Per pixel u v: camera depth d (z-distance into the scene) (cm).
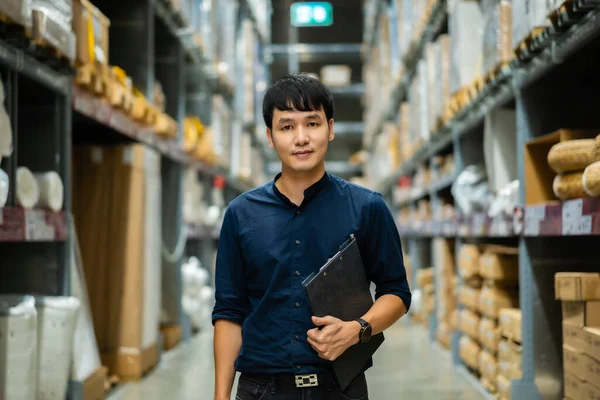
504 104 420
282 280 174
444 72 557
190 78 804
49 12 297
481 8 487
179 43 668
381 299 177
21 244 347
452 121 546
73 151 492
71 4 337
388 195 1171
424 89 680
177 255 663
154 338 525
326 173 181
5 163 290
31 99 348
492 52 395
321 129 172
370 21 1214
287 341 171
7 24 273
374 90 1237
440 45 566
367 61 1417
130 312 479
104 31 409
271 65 1562
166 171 675
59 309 312
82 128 518
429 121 648
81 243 484
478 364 464
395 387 458
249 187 1159
